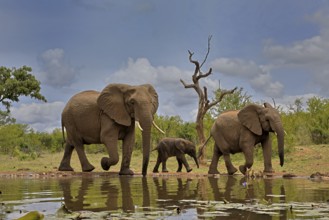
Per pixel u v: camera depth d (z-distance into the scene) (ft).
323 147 82.74
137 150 104.32
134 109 53.98
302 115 108.17
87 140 58.23
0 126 125.39
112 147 55.16
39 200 28.02
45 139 141.38
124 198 28.45
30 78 112.27
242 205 24.38
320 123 97.50
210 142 88.94
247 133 56.95
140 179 46.73
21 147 122.21
